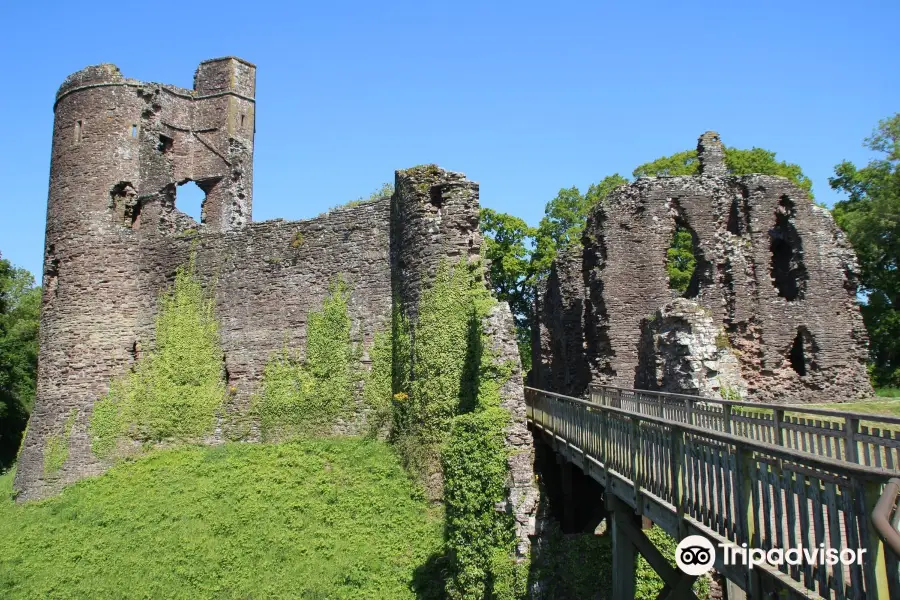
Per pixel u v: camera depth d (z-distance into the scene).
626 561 9.84
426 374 15.49
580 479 16.23
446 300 15.52
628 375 20.25
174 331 20.66
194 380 20.20
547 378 25.30
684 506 7.35
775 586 5.48
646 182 21.06
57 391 20.64
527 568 11.71
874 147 35.97
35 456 20.31
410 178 16.69
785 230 21.80
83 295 20.94
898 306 34.09
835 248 21.27
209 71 24.66
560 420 13.86
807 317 20.64
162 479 18.30
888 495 3.91
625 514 9.89
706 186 21.22
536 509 12.16
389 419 17.42
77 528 16.44
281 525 14.99
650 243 20.81
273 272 19.83
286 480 16.72
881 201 31.81
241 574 13.49
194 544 14.61
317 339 18.88
